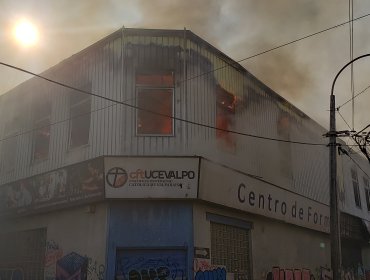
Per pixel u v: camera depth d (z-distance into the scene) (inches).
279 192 614.2
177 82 502.3
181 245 442.6
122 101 488.1
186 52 514.0
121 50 504.7
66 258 486.6
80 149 517.3
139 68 501.0
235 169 545.0
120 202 452.4
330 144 496.1
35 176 546.0
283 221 621.3
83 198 469.4
